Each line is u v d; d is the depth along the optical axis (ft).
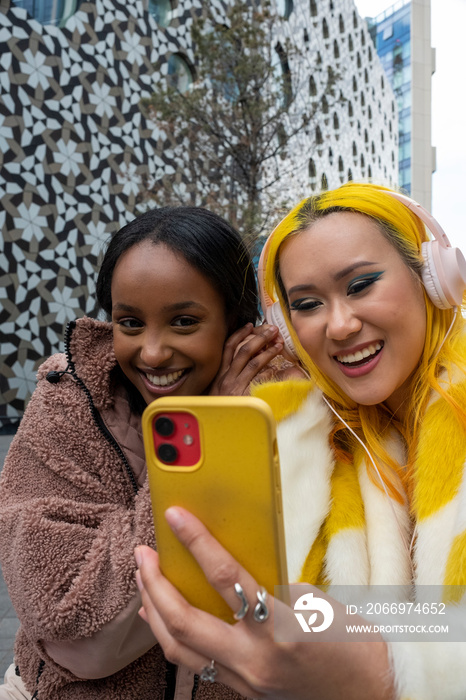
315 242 2.82
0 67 35.55
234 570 1.84
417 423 2.91
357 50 73.51
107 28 39.70
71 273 38.32
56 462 3.38
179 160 42.80
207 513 1.96
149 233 3.40
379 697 2.00
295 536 2.82
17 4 36.29
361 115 74.18
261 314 4.20
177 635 1.95
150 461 2.02
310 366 3.35
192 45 43.93
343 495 2.94
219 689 3.36
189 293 3.33
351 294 2.81
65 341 3.58
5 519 3.26
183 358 3.47
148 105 29.71
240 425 1.90
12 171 36.22
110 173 39.68
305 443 3.05
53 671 3.43
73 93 38.22
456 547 2.32
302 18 51.75
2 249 36.04
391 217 2.84
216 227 3.64
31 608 2.99
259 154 28.84
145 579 2.06
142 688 3.42
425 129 109.70
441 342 2.88
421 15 110.42
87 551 3.10
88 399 3.51
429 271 2.85
